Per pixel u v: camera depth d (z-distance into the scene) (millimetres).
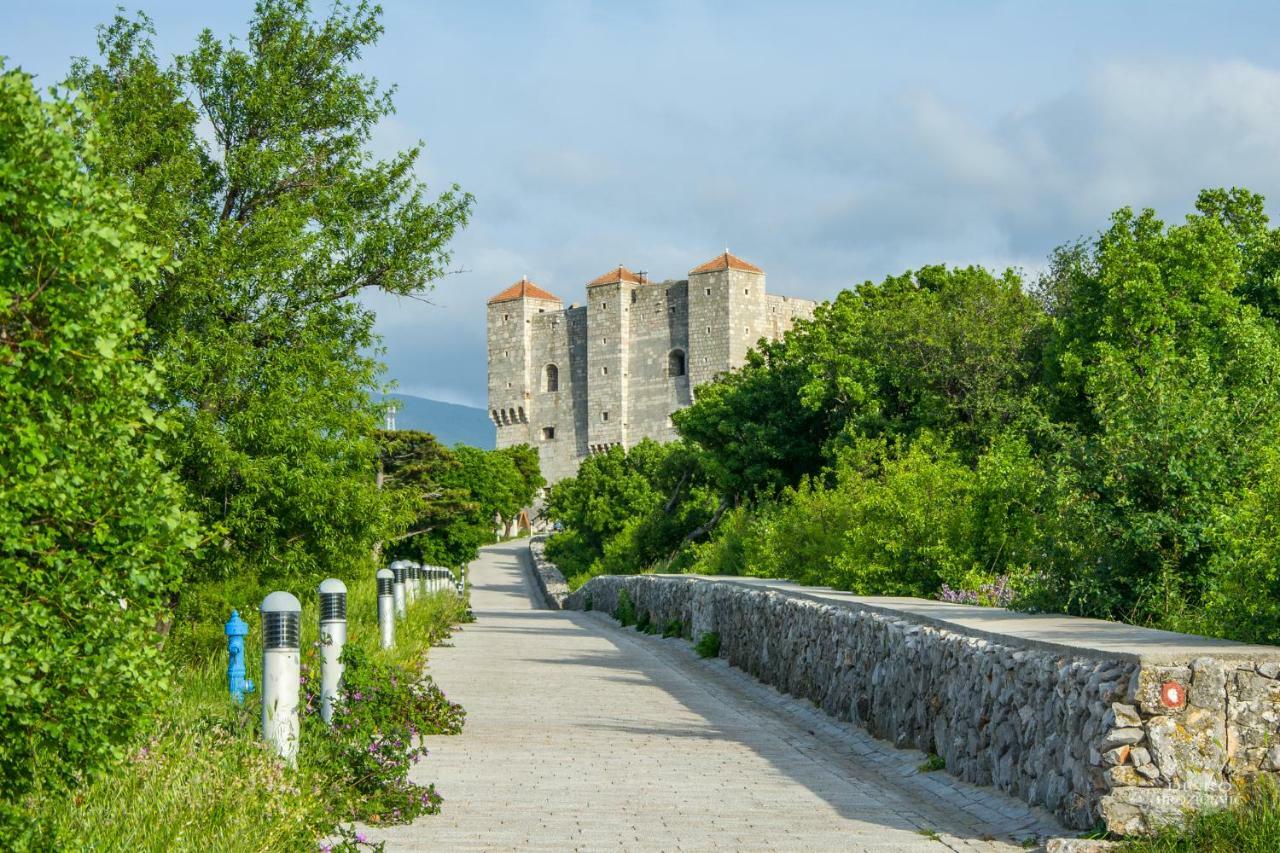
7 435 4703
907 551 19109
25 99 4812
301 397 20125
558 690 17875
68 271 4809
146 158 20531
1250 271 39062
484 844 7879
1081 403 35469
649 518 64000
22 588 4973
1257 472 12633
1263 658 7391
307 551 20734
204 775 7738
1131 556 12914
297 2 23188
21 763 5125
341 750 9117
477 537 80875
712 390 55031
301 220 20922
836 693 14367
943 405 39312
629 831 8312
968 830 8375
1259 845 6668
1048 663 8523
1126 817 7203
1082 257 47188
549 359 162875
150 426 5504
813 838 8086
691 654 24938
